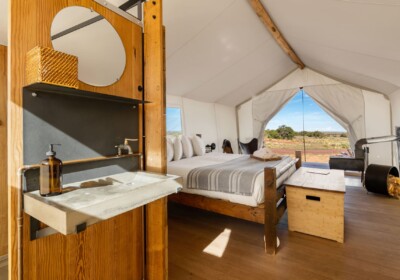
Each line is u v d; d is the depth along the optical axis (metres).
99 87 1.32
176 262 2.03
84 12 1.24
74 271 1.21
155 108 1.56
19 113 0.99
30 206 0.98
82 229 0.85
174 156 3.60
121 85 1.45
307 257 2.08
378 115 5.27
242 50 4.14
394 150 4.92
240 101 6.87
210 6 2.81
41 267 1.07
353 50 3.32
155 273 1.59
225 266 1.96
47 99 1.09
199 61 3.94
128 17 1.49
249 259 2.06
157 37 1.53
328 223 2.40
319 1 2.33
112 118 1.42
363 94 5.44
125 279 1.50
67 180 1.18
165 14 2.65
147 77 1.58
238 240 2.43
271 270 1.89
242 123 7.05
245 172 2.42
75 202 0.94
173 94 4.92
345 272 1.84
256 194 2.22
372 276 1.79
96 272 1.33
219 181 2.46
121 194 1.03
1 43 1.92
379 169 3.90
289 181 2.76
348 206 3.40
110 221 1.41
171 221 2.97
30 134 1.03
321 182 2.69
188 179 2.70
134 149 1.56
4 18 1.80
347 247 2.24
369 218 2.95
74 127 1.21
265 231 2.17
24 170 1.00
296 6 2.70
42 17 1.06
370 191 4.01
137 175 1.51
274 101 6.50
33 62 0.94
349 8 2.20
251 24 3.54
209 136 5.98
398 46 2.56
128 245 1.52
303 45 4.22
